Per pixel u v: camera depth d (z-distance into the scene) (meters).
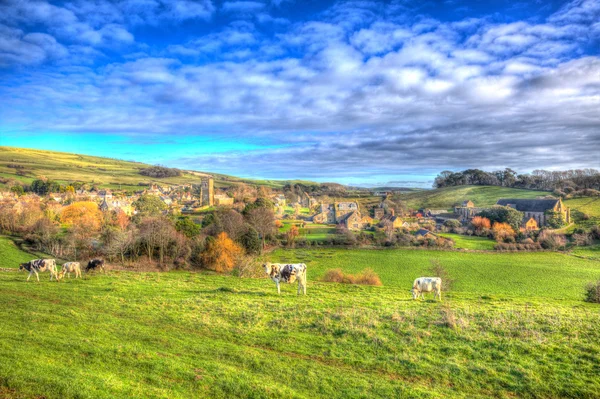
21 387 12.13
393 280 66.69
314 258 85.81
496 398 13.44
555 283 65.25
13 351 15.00
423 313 21.59
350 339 18.17
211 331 19.34
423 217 169.25
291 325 20.14
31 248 67.06
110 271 39.81
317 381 14.25
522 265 79.69
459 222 137.88
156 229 63.25
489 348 16.88
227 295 27.12
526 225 124.88
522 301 28.25
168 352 16.36
